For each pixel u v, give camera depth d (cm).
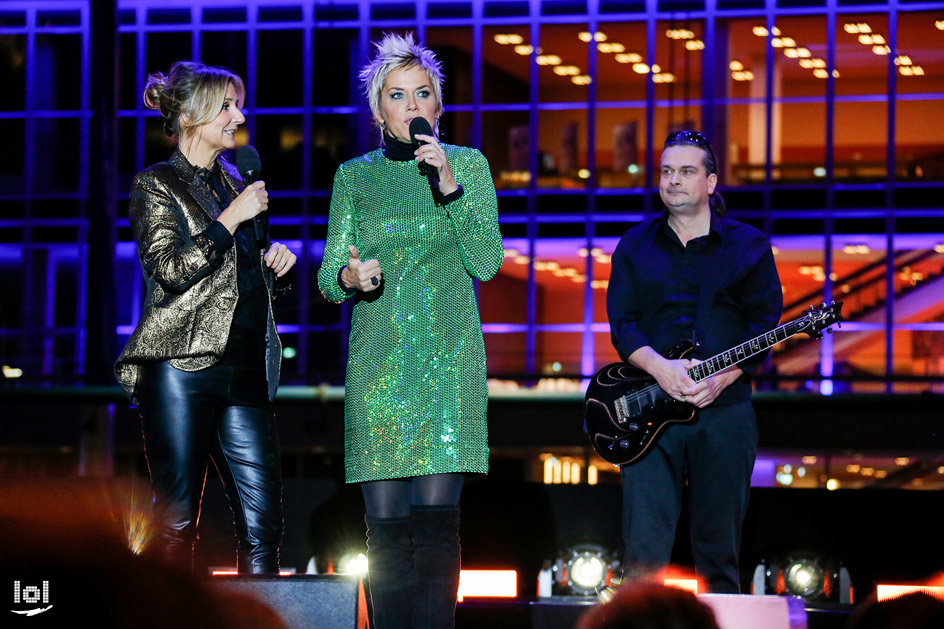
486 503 1289
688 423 1039
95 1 3669
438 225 930
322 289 957
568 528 1277
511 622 1119
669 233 1087
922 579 1237
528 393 4681
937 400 4156
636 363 1052
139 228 918
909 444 4431
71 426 4672
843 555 1247
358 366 928
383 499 916
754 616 719
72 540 461
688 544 1227
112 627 449
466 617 1125
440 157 888
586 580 1255
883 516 1245
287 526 1327
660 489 1046
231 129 964
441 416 906
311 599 711
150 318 905
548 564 1269
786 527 1255
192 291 908
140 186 928
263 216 966
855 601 1243
